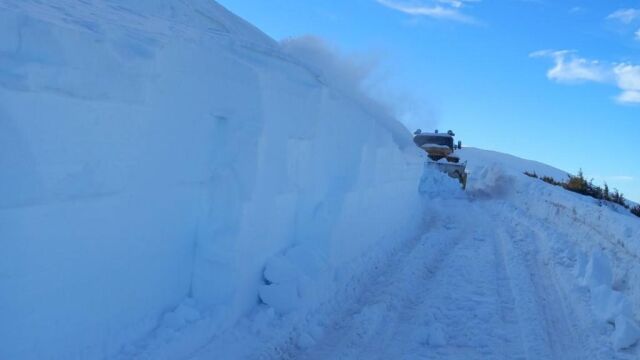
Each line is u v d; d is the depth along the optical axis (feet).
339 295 24.79
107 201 13.43
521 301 26.94
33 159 11.10
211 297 17.80
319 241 25.93
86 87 12.14
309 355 18.98
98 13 15.76
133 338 14.84
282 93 20.83
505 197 81.82
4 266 10.77
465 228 50.52
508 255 37.86
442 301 26.76
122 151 13.69
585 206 44.50
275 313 20.11
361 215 32.22
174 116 15.71
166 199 15.92
